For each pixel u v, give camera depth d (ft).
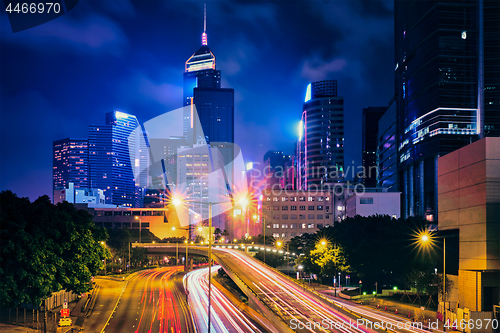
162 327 216.13
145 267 628.28
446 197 294.66
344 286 384.06
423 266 284.61
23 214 187.62
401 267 311.27
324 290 362.53
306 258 419.95
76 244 213.87
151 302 295.69
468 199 268.62
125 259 558.15
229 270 396.16
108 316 244.63
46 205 214.48
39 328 195.21
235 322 228.84
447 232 290.76
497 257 249.75
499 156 252.83
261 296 279.08
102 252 258.37
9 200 188.24
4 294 157.99
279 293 291.99
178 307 276.41
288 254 494.59
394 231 330.13
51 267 184.44
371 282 347.97
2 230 165.99
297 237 576.61
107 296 320.29
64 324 206.59
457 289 256.11
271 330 208.95
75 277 213.25
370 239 332.39
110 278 432.25
